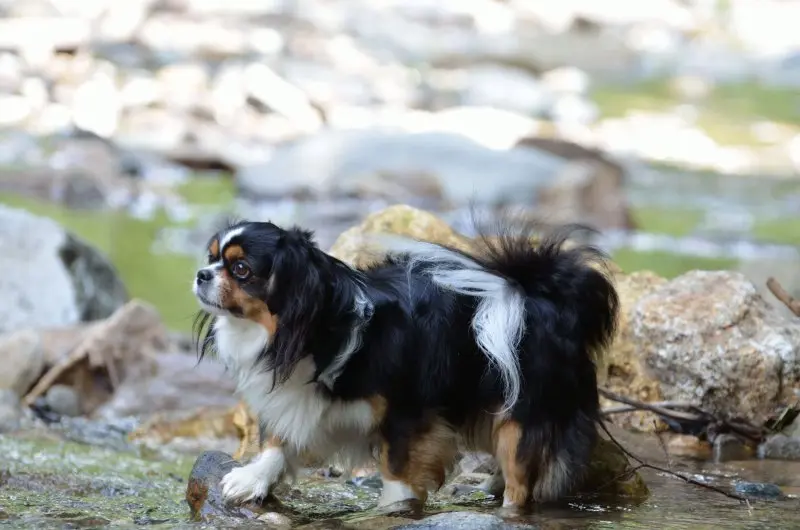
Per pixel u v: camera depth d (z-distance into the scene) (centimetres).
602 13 4138
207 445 1038
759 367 974
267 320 723
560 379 769
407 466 760
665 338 1000
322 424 759
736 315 998
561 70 3584
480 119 2794
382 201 2222
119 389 1183
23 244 1412
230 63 3067
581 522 751
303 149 2395
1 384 1154
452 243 995
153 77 2902
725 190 2456
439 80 3244
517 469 769
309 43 3381
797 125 3102
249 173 2292
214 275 721
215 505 766
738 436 968
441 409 765
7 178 2195
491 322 757
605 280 805
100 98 2691
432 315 759
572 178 2230
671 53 3969
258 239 719
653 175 2561
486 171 2283
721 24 4297
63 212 2092
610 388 1021
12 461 939
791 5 4372
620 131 2928
